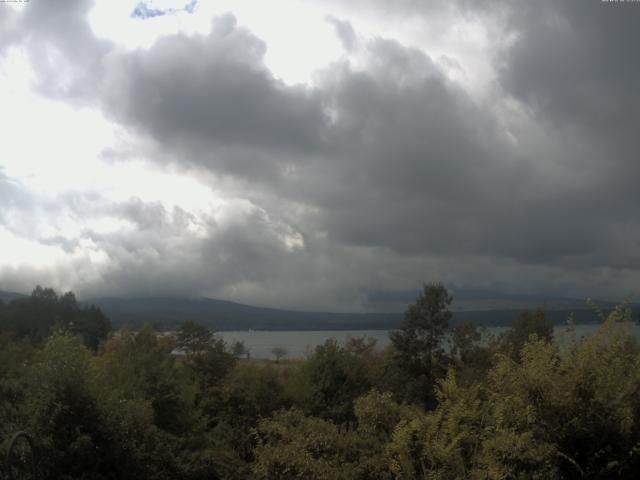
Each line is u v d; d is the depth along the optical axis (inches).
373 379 1048.2
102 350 1044.5
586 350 255.0
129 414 486.9
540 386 252.5
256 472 299.9
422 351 1130.0
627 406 243.4
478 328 1108.5
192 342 1038.4
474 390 281.1
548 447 237.8
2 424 420.8
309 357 1031.6
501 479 230.1
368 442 294.5
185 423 698.8
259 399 893.2
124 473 458.9
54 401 435.5
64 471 418.3
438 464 254.2
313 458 285.4
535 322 910.4
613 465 233.0
